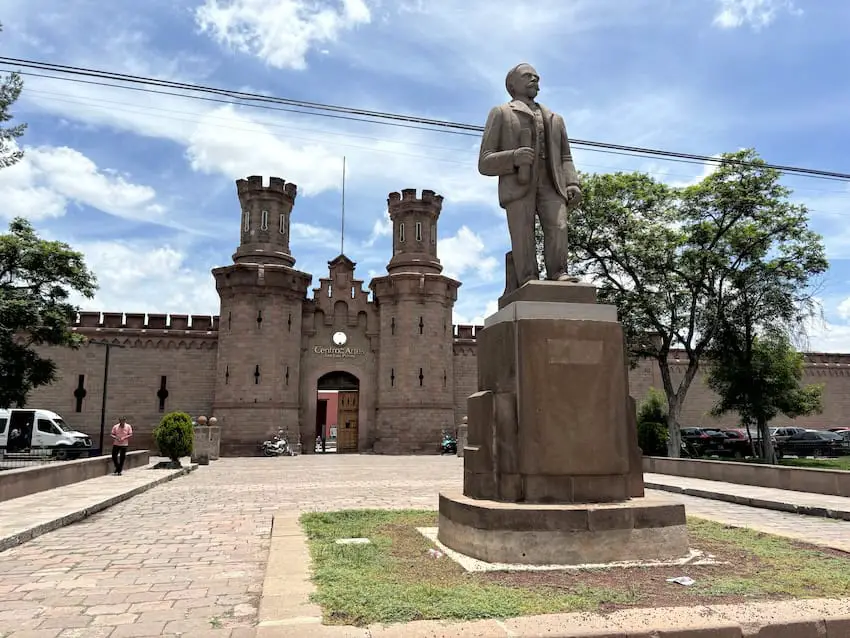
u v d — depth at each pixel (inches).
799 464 1054.4
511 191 299.4
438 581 210.7
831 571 227.3
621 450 262.8
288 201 1512.1
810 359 1753.2
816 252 1011.3
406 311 1478.8
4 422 1109.7
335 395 2618.1
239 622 198.7
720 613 166.2
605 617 163.0
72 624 196.4
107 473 762.2
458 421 1582.2
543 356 261.9
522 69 313.0
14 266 1013.2
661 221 1060.5
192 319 1476.4
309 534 316.5
